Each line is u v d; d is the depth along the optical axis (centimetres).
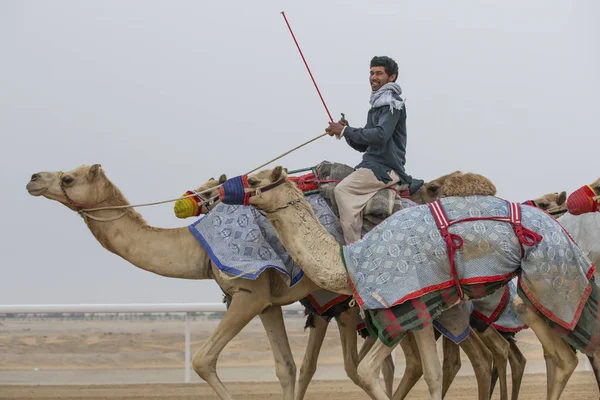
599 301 706
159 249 812
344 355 871
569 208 749
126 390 1129
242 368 1377
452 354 888
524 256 693
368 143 816
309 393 1133
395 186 833
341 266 730
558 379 733
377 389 723
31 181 811
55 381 1222
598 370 781
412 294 693
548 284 689
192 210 814
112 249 818
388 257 704
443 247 694
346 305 817
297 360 1472
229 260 768
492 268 691
